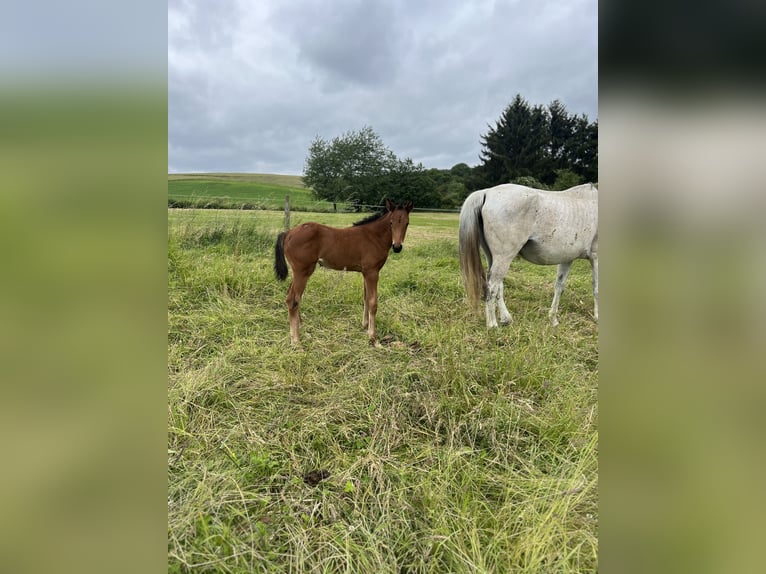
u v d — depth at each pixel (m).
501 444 1.95
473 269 3.68
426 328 3.56
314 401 2.34
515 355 2.69
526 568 1.28
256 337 3.21
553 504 1.43
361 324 3.75
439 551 1.42
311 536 1.46
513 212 3.52
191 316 3.42
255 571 1.30
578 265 7.03
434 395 2.36
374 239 3.38
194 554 1.29
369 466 1.80
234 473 1.70
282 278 3.38
